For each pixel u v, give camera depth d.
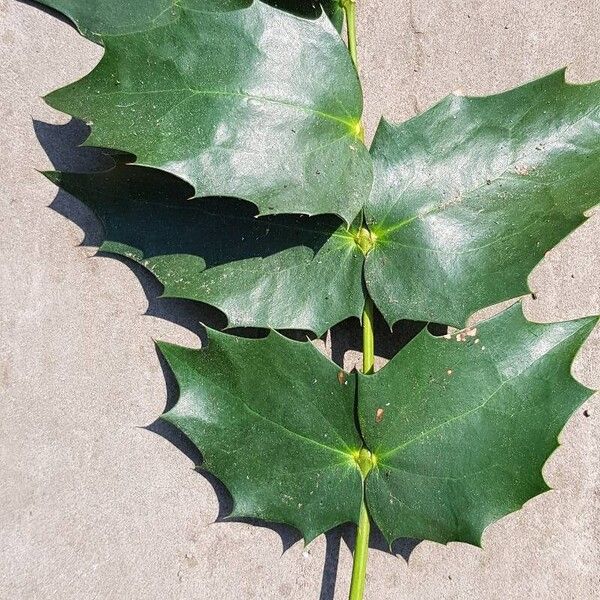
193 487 0.32
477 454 0.30
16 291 0.32
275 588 0.32
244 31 0.28
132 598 0.32
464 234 0.31
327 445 0.31
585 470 0.34
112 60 0.28
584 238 0.34
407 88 0.34
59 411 0.32
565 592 0.33
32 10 0.33
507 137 0.31
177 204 0.31
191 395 0.31
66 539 0.32
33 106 0.32
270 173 0.28
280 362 0.30
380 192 0.31
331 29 0.29
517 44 0.35
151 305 0.32
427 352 0.30
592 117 0.31
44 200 0.32
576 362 0.34
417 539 0.33
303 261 0.31
